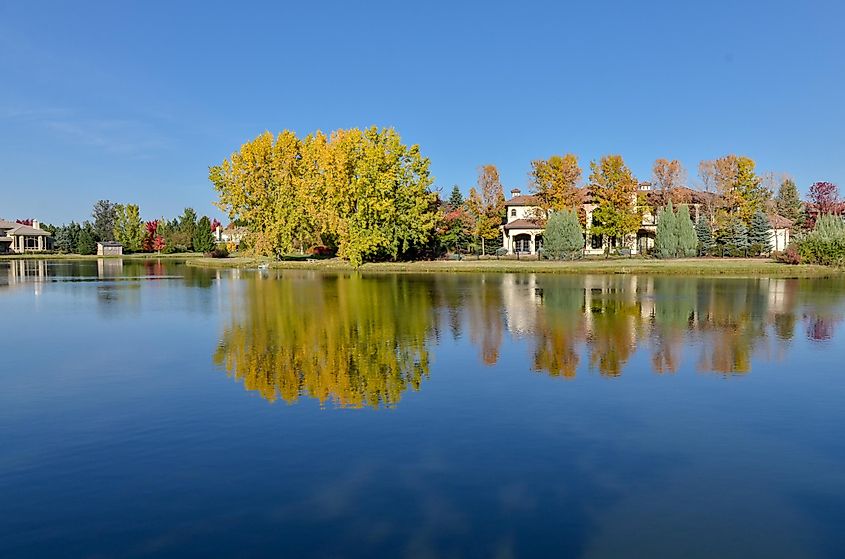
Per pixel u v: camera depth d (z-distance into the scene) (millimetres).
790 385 13258
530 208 79062
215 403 12086
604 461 9023
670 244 64188
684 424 10680
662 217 64938
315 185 66875
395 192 63250
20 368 15398
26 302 30906
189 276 52750
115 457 9344
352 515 7410
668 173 75875
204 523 7277
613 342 18344
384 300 30453
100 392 13047
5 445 9914
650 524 7164
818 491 8039
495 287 37938
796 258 53625
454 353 16766
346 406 11781
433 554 6547
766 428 10469
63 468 8953
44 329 21750
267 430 10453
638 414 11219
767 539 6848
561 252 61969
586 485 8203
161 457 9312
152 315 25281
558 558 6465
